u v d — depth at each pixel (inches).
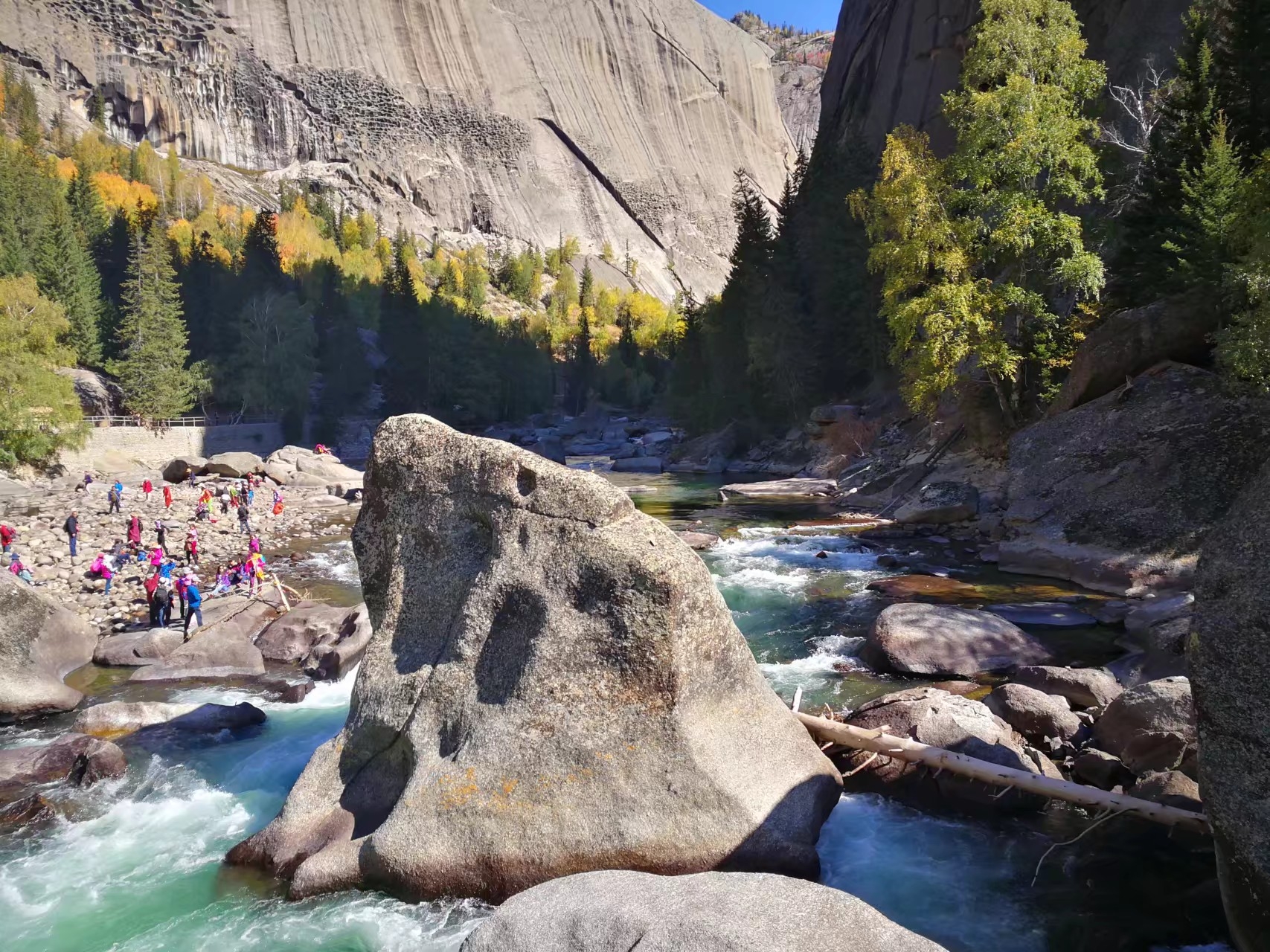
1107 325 1096.8
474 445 407.8
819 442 2277.3
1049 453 1045.2
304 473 2217.0
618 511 374.3
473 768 354.3
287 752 507.8
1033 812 402.6
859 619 767.1
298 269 5738.2
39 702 578.9
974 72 1321.4
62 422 2114.9
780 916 238.2
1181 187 1211.9
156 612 769.6
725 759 359.6
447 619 399.9
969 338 1312.7
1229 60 1315.2
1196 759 388.5
